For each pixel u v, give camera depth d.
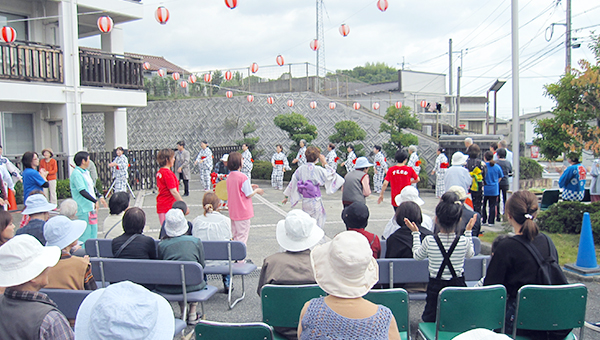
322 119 20.28
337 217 11.01
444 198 3.83
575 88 10.19
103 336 2.01
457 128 22.81
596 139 9.39
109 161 15.39
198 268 4.22
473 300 3.36
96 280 4.43
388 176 8.20
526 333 3.55
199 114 23.89
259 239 8.72
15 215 10.97
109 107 16.42
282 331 3.63
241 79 23.47
